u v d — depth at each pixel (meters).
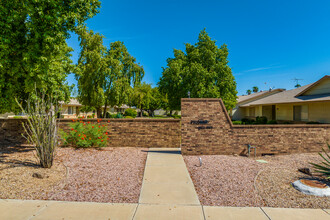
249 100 29.00
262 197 4.56
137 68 27.39
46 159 6.18
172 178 5.72
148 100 44.97
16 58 7.82
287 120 19.81
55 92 8.85
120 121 10.09
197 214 3.84
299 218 3.72
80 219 3.60
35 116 6.50
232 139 8.50
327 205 4.20
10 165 6.23
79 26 8.55
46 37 7.25
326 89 15.45
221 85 22.16
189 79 21.73
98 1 8.79
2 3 7.21
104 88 23.09
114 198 4.47
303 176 5.76
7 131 9.81
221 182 5.39
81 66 21.83
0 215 3.69
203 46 22.95
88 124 9.58
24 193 4.57
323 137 8.70
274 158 7.84
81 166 6.54
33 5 7.26
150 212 3.89
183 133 8.47
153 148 9.84
